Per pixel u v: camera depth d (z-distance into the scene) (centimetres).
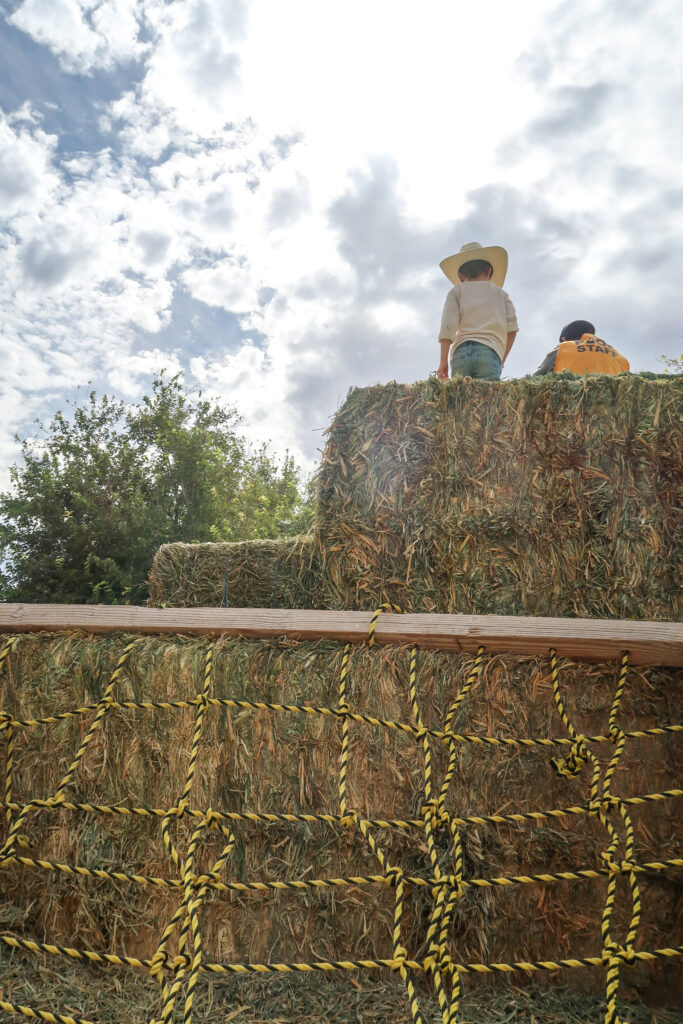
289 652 242
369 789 237
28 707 263
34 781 261
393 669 237
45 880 254
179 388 1551
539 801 232
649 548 324
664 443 330
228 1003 215
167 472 1435
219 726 246
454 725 236
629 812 225
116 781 253
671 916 222
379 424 357
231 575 513
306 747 240
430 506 345
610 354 471
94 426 1408
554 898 229
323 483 362
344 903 233
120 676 255
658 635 176
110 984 228
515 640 188
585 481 334
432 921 153
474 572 337
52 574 1261
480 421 349
